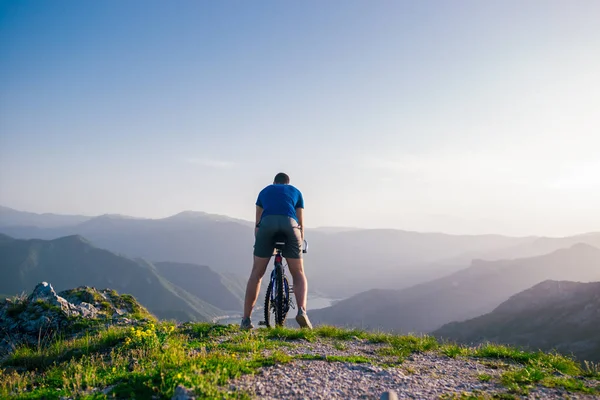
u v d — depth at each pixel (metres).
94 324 10.40
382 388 4.70
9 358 8.20
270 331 7.74
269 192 8.27
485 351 7.02
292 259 8.10
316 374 5.04
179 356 5.41
